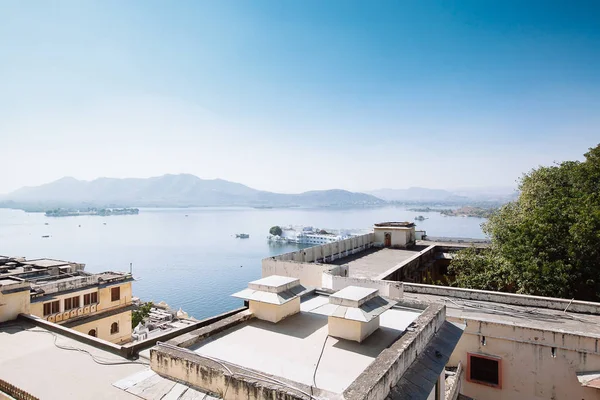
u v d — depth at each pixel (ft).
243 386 24.88
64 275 103.35
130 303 106.22
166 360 29.50
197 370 27.48
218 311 266.77
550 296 71.97
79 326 91.09
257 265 436.76
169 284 345.72
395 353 29.12
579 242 71.67
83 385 40.11
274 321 39.11
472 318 58.23
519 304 67.36
